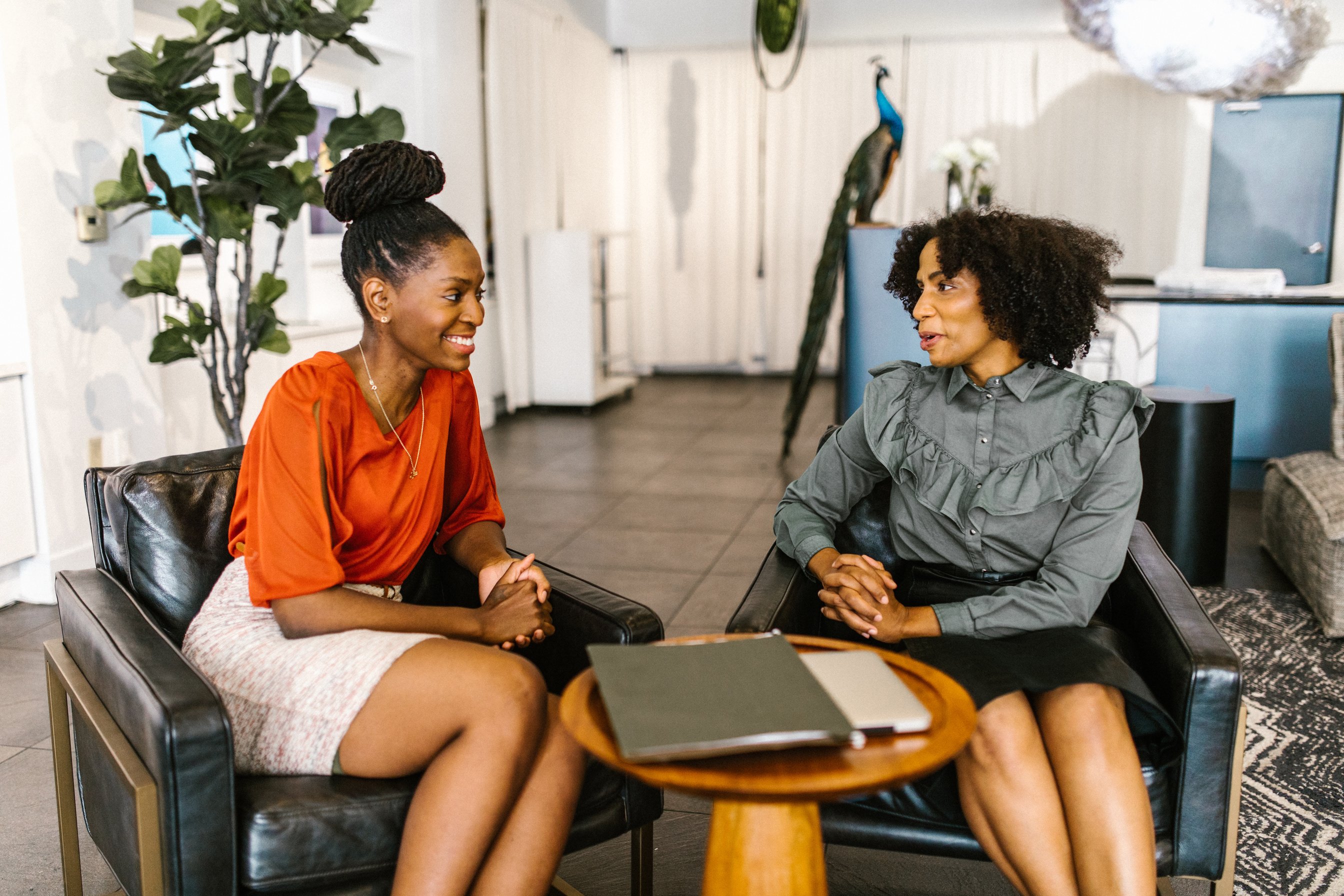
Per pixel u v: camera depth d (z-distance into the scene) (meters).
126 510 1.67
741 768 1.01
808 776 0.99
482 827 1.29
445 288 1.47
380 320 1.51
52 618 3.34
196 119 3.08
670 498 4.95
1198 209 8.09
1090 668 1.44
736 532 4.37
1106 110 8.05
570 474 5.48
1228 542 4.22
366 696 1.36
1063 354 1.71
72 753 1.77
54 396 3.41
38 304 3.33
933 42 8.24
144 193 3.15
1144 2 4.92
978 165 5.45
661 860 2.04
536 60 7.19
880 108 5.45
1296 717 2.60
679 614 3.38
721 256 8.90
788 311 8.88
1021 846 1.36
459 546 1.80
